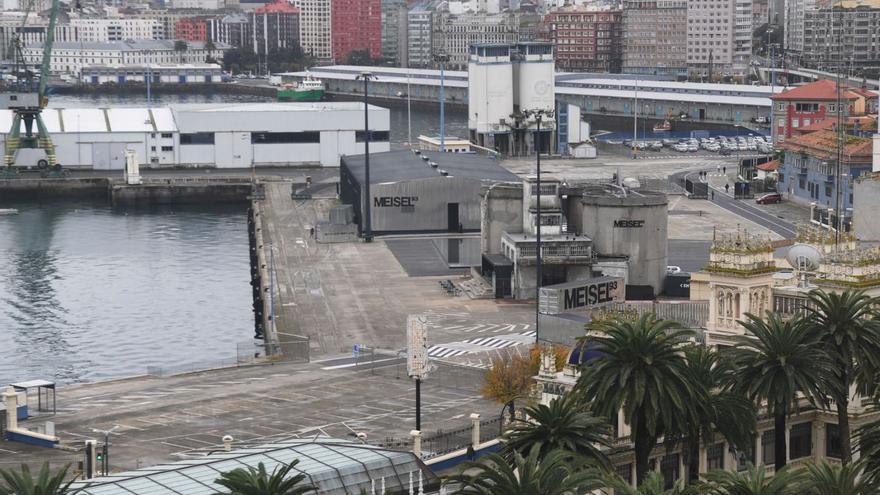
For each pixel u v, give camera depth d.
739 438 132.12
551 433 122.88
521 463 107.62
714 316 158.62
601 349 128.88
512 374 189.38
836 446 146.50
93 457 166.12
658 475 107.44
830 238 170.62
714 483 115.25
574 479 105.44
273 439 187.62
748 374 133.50
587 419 122.56
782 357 131.12
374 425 194.00
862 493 112.88
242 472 108.75
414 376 183.88
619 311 157.00
